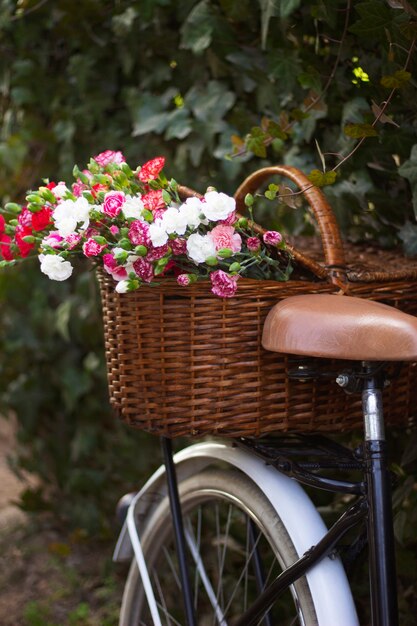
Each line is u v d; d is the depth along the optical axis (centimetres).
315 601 131
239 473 157
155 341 135
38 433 299
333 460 138
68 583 261
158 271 124
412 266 152
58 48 265
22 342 287
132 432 263
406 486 164
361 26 151
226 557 215
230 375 133
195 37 201
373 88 168
